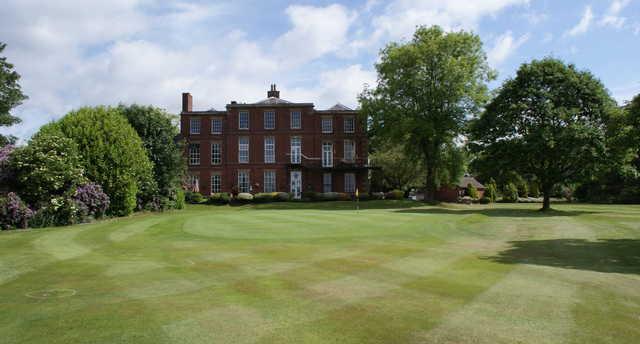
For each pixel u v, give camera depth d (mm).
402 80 38438
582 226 18422
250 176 43219
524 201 55812
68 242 13102
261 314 5699
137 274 8352
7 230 16141
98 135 22734
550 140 27266
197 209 35094
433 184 40531
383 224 18391
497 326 5234
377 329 5113
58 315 5652
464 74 36844
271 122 43688
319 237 14461
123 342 4688
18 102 40469
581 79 29469
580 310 5922
